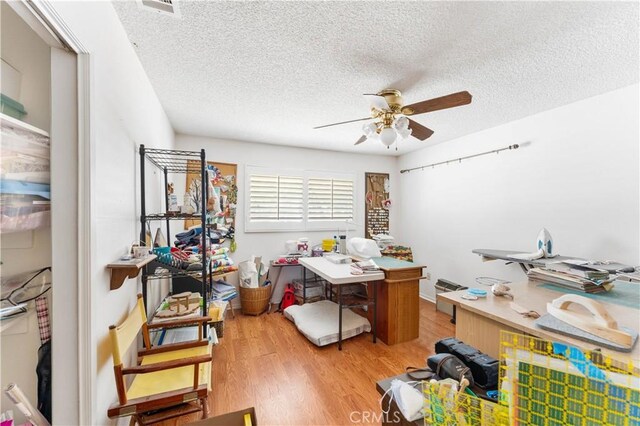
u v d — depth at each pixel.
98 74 1.08
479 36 1.43
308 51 1.58
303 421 1.61
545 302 1.43
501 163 2.92
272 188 3.67
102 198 1.11
